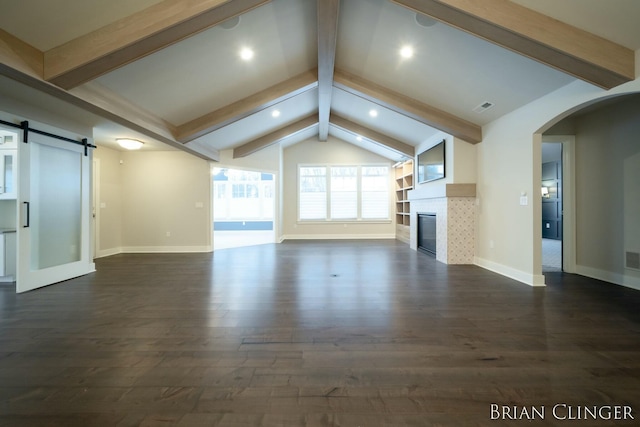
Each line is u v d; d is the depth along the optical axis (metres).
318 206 9.21
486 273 4.45
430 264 5.17
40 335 2.36
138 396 1.60
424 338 2.29
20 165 3.53
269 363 1.94
